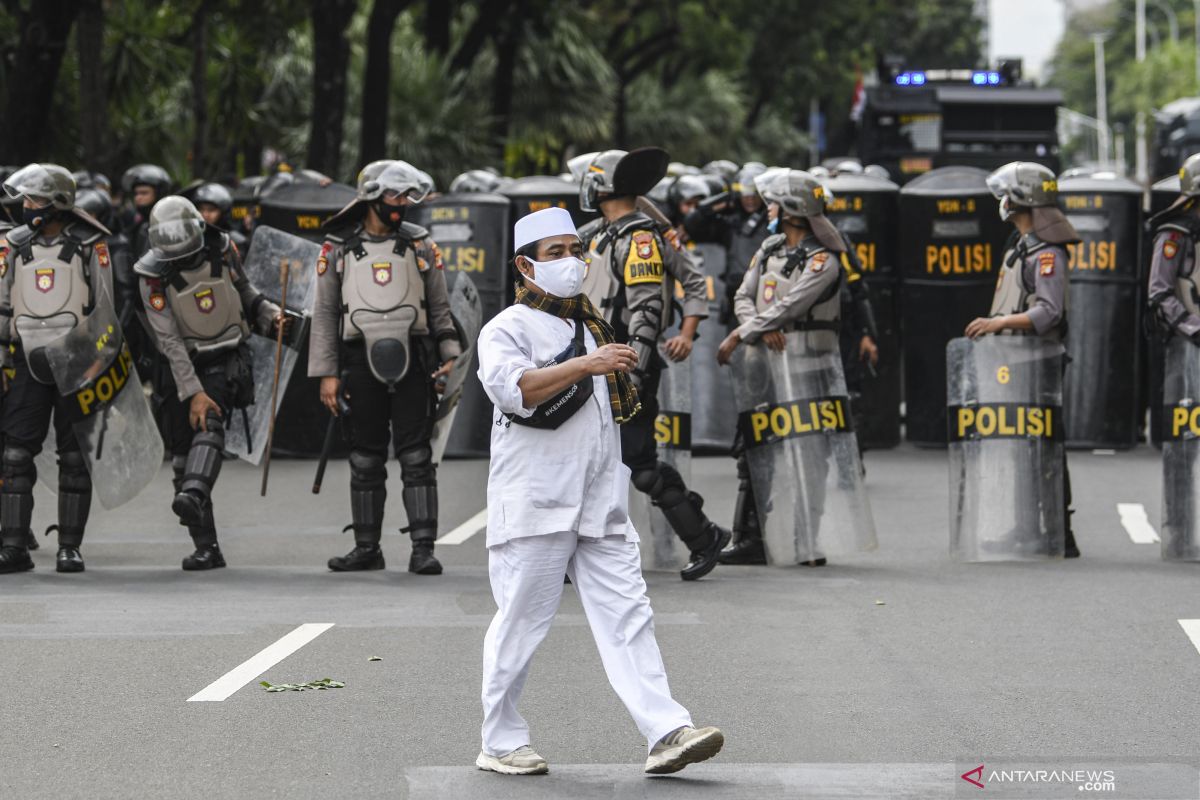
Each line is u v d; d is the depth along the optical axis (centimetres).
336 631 2209
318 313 2634
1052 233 2766
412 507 2659
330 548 2959
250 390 2727
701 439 4378
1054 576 2648
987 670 1983
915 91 7250
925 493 3700
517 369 1520
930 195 4509
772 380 2745
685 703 1830
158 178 3806
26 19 5228
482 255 4369
